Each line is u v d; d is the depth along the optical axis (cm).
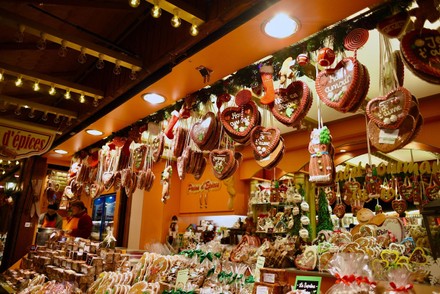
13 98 298
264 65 214
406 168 482
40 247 434
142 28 255
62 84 262
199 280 223
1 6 219
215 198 617
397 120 146
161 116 327
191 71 228
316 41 195
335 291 146
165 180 338
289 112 194
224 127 230
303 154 498
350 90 160
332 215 610
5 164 591
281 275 182
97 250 320
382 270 180
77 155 486
